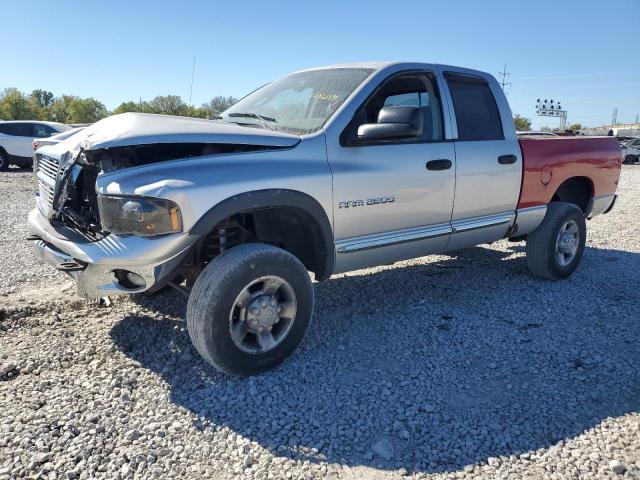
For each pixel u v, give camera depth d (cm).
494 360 372
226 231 359
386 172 393
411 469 259
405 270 588
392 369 357
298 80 455
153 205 298
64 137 405
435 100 445
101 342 383
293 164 347
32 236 391
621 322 443
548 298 500
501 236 508
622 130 5409
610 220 973
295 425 291
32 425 280
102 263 308
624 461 265
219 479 249
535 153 509
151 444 272
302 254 393
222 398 314
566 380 345
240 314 330
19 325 408
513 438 283
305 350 382
